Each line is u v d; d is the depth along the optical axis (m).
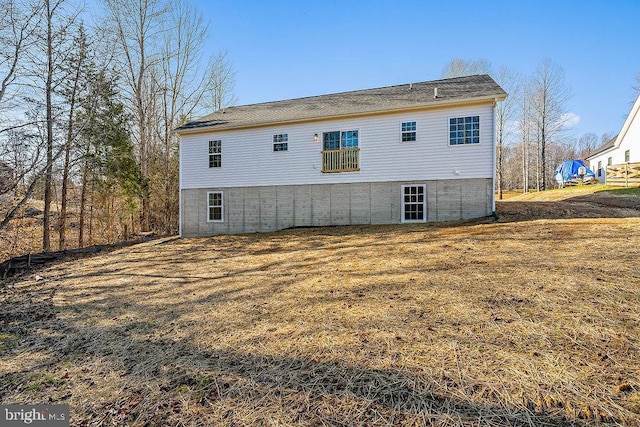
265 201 13.91
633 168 17.91
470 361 2.92
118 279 7.70
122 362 3.58
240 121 14.33
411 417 2.29
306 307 4.80
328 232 11.63
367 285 5.57
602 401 2.26
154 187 21.23
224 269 7.96
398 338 3.50
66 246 16.30
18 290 7.19
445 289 4.91
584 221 8.93
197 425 2.43
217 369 3.24
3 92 10.96
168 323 4.67
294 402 2.59
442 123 11.59
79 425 2.56
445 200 11.55
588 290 4.28
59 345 4.17
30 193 12.15
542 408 2.25
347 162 12.73
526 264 5.71
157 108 22.48
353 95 15.13
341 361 3.15
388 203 12.25
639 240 6.50
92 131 14.38
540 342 3.13
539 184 31.14
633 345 2.94
